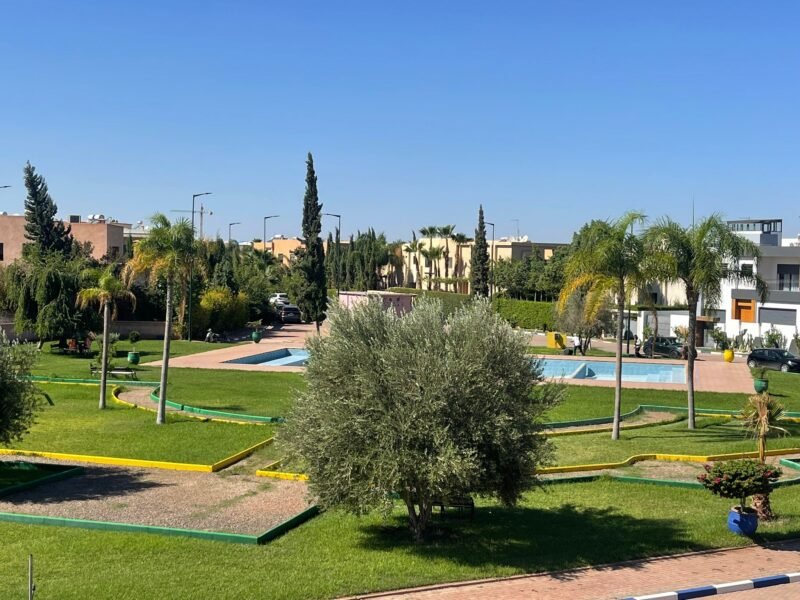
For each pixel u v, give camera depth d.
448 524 13.62
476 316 12.12
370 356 11.82
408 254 113.00
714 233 21.47
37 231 60.06
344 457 11.54
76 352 41.78
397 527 13.41
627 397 28.77
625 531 13.24
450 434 11.23
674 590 10.55
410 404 11.34
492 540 12.70
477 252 74.00
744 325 52.78
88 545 12.04
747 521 12.99
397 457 11.20
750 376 36.09
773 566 11.73
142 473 17.19
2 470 17.05
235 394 28.22
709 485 13.39
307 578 10.70
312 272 63.97
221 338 55.28
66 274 41.47
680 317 56.31
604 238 20.81
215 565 11.20
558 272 72.25
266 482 16.48
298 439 11.98
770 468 13.50
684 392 30.06
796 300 49.66
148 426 21.98
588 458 18.83
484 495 12.30
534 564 11.49
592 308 20.98
